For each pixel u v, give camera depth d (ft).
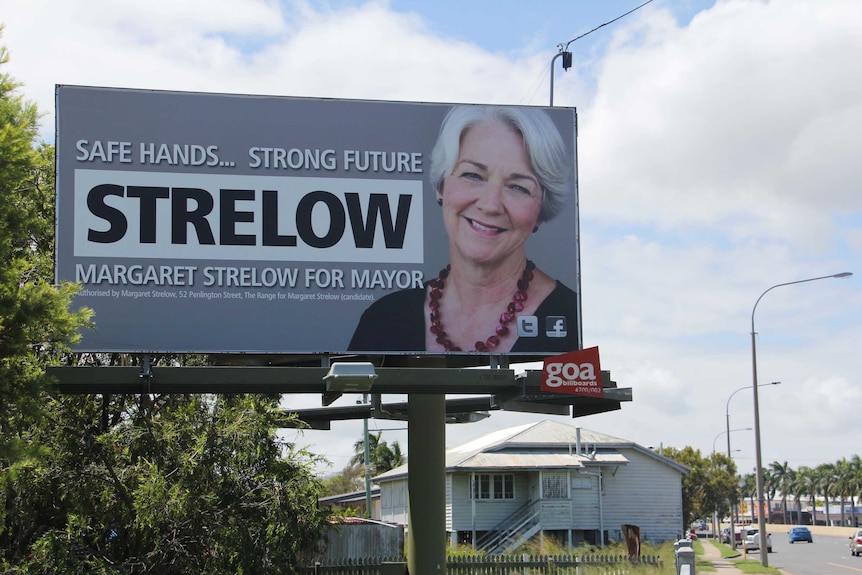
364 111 51.47
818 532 430.20
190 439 55.62
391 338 50.16
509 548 127.75
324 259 50.08
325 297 49.83
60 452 52.11
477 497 148.87
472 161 52.01
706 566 134.00
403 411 65.98
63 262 48.08
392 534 75.56
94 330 47.67
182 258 48.96
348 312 49.93
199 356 56.95
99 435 54.34
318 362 55.83
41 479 51.42
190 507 52.85
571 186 52.60
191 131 49.90
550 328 51.39
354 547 74.95
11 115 33.94
